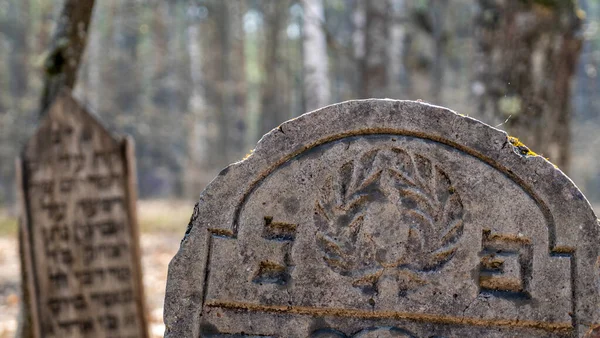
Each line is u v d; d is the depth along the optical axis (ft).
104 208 14.80
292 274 9.67
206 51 72.02
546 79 19.04
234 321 9.73
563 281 9.44
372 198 9.66
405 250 9.61
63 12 16.29
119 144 14.84
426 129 9.56
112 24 67.10
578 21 19.08
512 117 19.08
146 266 28.12
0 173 63.77
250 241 9.71
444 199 9.61
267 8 64.90
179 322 9.71
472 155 9.56
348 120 9.62
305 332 9.69
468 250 9.53
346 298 9.62
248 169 9.71
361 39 36.19
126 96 81.05
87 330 14.78
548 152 19.08
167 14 72.84
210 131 71.20
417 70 48.11
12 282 25.34
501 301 9.48
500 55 19.34
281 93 76.69
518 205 9.50
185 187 70.13
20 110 64.54
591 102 82.17
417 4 64.64
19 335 14.92
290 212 9.70
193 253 9.72
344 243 9.66
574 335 9.43
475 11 20.16
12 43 75.87
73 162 14.73
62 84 16.24
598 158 76.18
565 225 9.44
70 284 14.74
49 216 14.67
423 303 9.54
